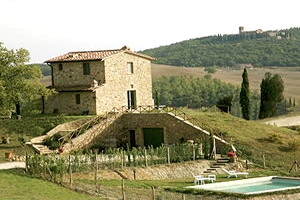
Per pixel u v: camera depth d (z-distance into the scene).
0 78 56.44
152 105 69.38
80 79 63.97
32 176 40.41
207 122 60.84
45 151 51.50
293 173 48.31
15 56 57.34
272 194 38.38
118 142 59.31
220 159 50.75
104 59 62.34
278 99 84.00
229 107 79.62
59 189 37.81
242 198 37.12
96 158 42.88
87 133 55.56
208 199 37.41
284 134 60.50
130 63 66.50
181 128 56.62
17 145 53.09
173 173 46.44
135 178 43.84
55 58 66.50
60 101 63.25
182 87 167.50
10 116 61.88
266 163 51.38
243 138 57.19
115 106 63.91
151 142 58.88
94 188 38.75
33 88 57.31
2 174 39.84
